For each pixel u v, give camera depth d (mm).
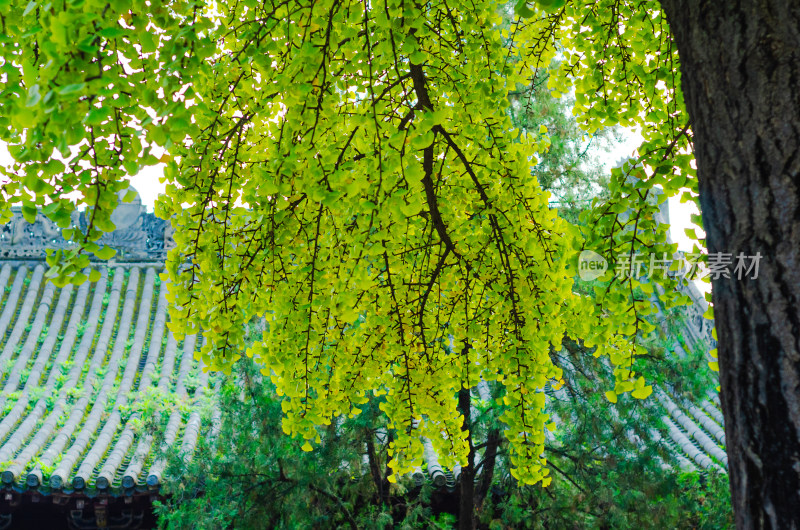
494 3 2969
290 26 2467
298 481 4852
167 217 2621
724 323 1351
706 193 1389
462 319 3305
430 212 3033
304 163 2367
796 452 1204
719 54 1332
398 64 2604
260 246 2666
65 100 1374
